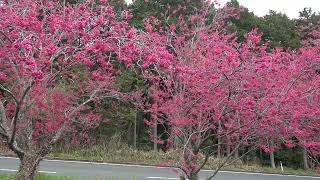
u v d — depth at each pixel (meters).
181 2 15.48
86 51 5.05
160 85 8.23
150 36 5.93
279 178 15.74
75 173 13.16
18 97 7.28
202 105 6.78
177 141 8.12
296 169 20.17
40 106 8.49
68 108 9.19
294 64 7.96
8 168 13.25
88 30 5.16
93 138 18.75
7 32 5.61
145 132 20.02
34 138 8.85
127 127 20.98
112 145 18.69
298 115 6.26
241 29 18.89
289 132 6.79
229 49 7.00
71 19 5.62
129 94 9.82
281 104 6.20
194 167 7.04
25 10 5.86
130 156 18.00
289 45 20.36
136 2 16.14
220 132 6.90
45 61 5.03
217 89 6.54
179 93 7.49
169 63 5.44
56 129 8.83
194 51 7.88
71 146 17.58
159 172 14.81
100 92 9.11
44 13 6.32
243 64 6.36
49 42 5.48
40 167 14.16
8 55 5.83
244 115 6.64
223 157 16.72
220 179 14.09
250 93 6.50
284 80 7.07
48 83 7.96
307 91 7.09
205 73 6.57
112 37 5.14
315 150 8.66
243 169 17.36
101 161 17.09
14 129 6.05
